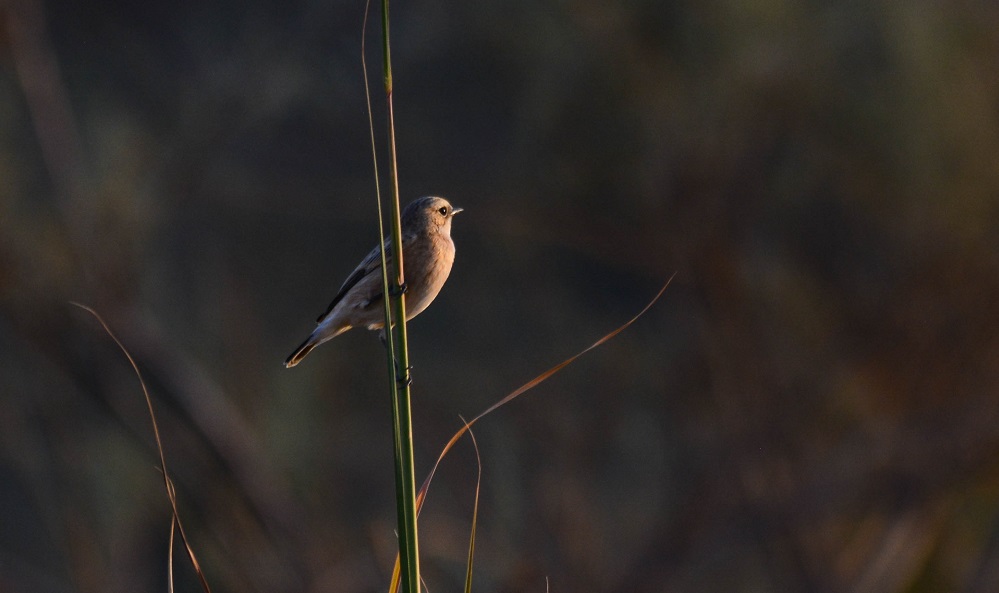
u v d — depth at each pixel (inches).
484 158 654.5
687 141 565.6
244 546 565.6
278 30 625.9
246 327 636.1
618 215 597.3
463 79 649.6
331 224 684.1
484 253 664.4
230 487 563.8
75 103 612.4
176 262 631.8
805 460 548.4
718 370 572.7
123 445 562.3
